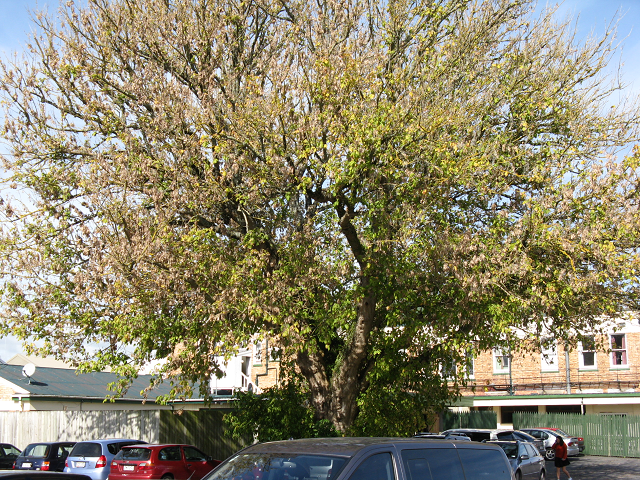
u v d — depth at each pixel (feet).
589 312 46.37
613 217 41.32
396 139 43.60
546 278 42.42
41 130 51.67
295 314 44.73
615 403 104.12
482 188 43.88
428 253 43.37
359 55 48.73
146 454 52.37
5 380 77.41
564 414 109.50
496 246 42.60
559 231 41.29
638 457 100.73
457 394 55.67
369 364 54.44
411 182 43.70
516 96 50.26
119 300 43.57
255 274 44.06
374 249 44.45
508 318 42.34
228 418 55.06
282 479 17.42
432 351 52.29
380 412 54.65
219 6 55.16
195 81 53.36
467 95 50.96
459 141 46.26
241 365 107.96
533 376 114.83
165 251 42.73
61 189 49.67
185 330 47.96
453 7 54.80
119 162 46.47
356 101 44.78
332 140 43.80
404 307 48.06
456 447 22.08
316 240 49.21
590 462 93.04
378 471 17.94
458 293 45.68
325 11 53.88
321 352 55.52
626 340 109.29
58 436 69.51
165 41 52.85
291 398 54.80
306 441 19.65
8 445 66.59
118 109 53.42
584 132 48.96
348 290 50.21
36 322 46.78
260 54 57.26
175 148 47.75
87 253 43.45
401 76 47.75
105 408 83.10
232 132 47.26
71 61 51.72
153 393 92.27
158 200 44.52
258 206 49.37
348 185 44.32
